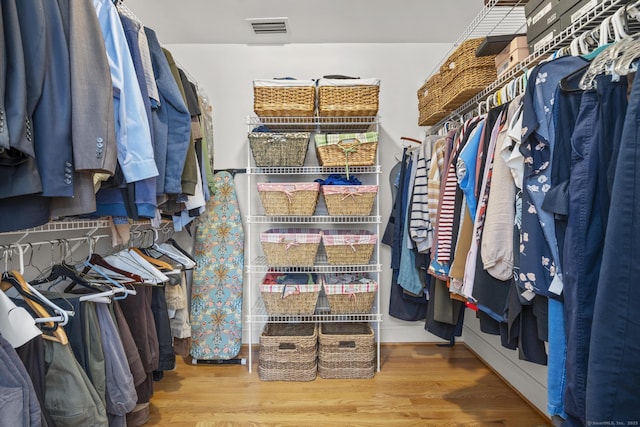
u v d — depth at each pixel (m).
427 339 2.54
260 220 2.48
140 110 1.11
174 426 1.56
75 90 0.87
